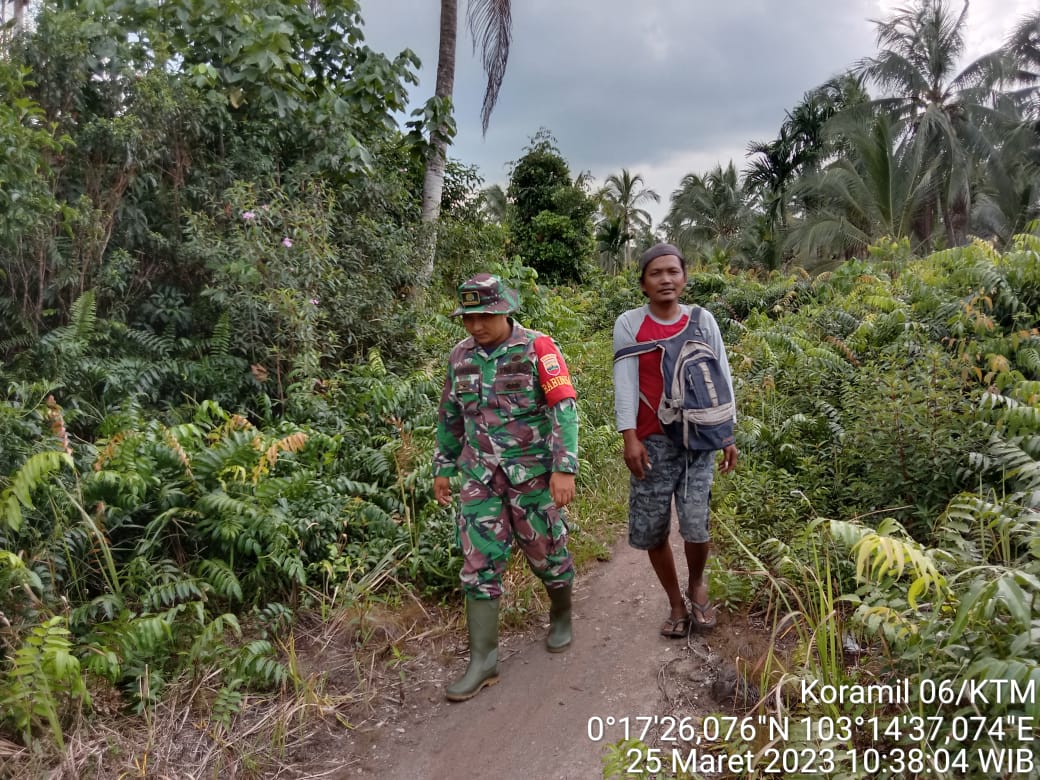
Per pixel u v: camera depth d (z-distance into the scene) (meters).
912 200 22.06
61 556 3.25
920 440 3.88
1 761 2.48
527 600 3.79
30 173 4.04
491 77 10.12
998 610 2.36
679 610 3.44
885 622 2.49
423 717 2.99
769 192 31.73
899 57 25.58
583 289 16.73
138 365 4.58
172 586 3.17
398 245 6.97
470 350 3.14
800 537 3.53
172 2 5.85
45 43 4.65
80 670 2.73
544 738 2.79
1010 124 25.25
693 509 3.21
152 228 5.32
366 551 3.93
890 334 6.54
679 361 3.11
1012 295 6.05
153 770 2.57
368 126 7.71
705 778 2.42
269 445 3.76
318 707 2.95
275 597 3.65
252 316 5.03
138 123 4.90
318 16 7.55
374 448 4.76
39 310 4.52
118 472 3.44
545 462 3.12
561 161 18.59
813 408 5.52
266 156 5.95
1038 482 3.30
